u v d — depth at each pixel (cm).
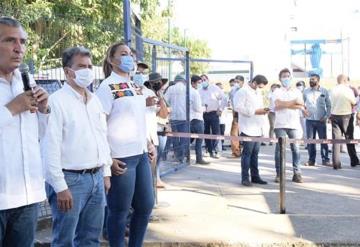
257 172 887
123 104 438
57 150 363
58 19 926
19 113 298
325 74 2980
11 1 972
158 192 798
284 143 657
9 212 305
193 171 1020
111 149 436
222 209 684
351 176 975
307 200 752
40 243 538
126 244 523
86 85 379
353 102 1073
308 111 1109
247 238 554
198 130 1098
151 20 1800
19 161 302
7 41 296
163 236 559
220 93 1260
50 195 381
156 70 924
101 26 1014
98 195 392
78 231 394
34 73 653
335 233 572
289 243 539
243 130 864
